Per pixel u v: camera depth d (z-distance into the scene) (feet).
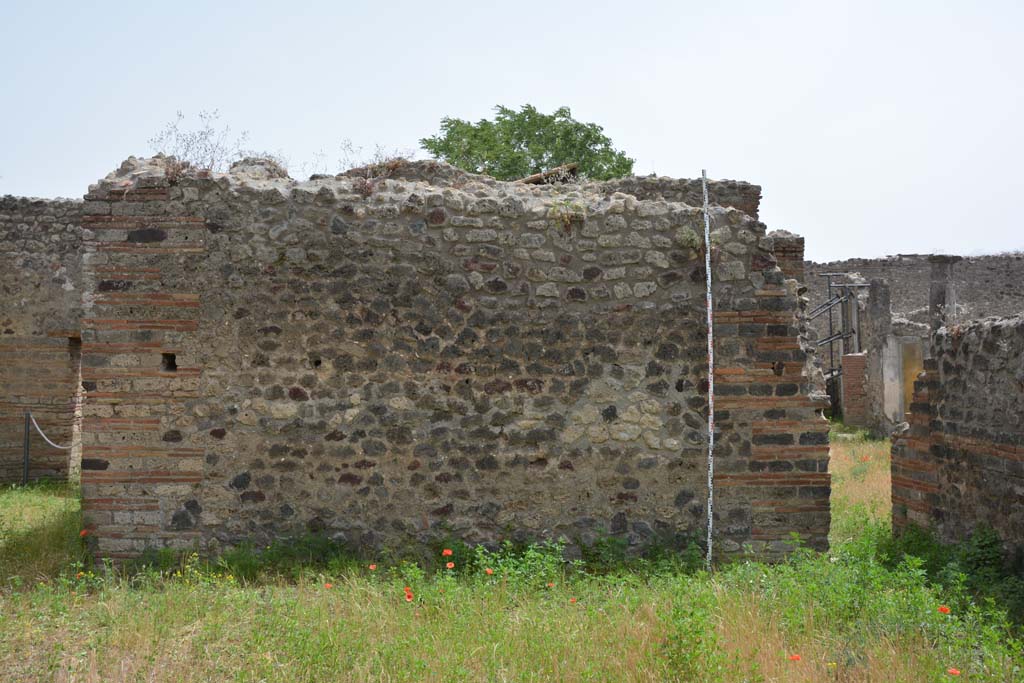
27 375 49.55
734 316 27.37
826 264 107.86
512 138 96.22
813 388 28.91
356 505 26.91
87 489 26.43
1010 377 25.46
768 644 18.34
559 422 27.27
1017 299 103.55
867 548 26.43
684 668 16.83
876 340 78.69
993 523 26.48
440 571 25.08
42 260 49.78
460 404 27.17
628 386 27.43
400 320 27.20
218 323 26.84
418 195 27.40
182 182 26.94
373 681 17.01
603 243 27.53
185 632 19.86
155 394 26.66
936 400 30.42
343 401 27.02
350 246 27.20
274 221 27.09
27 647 18.57
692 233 27.55
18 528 31.37
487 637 18.90
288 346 26.99
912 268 105.91
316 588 23.62
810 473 27.32
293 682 16.96
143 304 26.73
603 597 22.48
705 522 27.27
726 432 27.32
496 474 27.14
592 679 16.70
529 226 27.48
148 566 25.94
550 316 27.37
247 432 26.81
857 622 19.44
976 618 20.45
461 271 27.35
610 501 27.25
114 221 26.76
